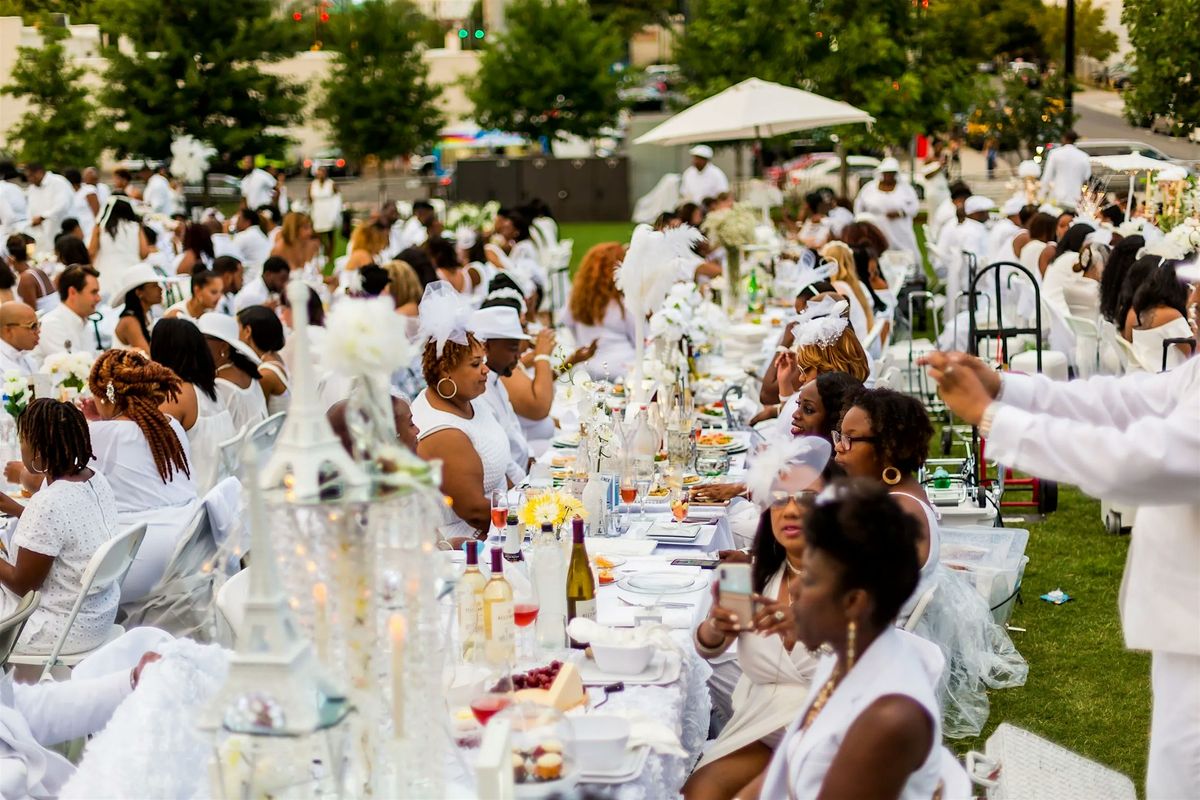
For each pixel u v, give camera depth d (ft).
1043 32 74.69
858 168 86.53
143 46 89.10
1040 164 56.34
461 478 16.03
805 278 23.22
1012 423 8.70
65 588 15.42
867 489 7.97
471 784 9.07
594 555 14.52
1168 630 9.34
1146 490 8.47
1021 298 33.06
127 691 11.64
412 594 8.15
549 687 10.47
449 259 33.50
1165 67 44.96
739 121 41.55
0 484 19.08
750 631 9.91
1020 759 11.18
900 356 31.68
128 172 65.82
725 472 19.21
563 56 102.68
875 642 7.97
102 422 17.53
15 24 97.76
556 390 26.91
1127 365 23.62
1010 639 18.37
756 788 10.66
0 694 11.66
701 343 22.70
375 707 8.14
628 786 9.25
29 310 23.39
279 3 96.78
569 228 99.04
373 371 7.89
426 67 100.22
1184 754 9.46
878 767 7.67
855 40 58.59
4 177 58.54
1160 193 33.55
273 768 7.90
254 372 22.88
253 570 7.64
